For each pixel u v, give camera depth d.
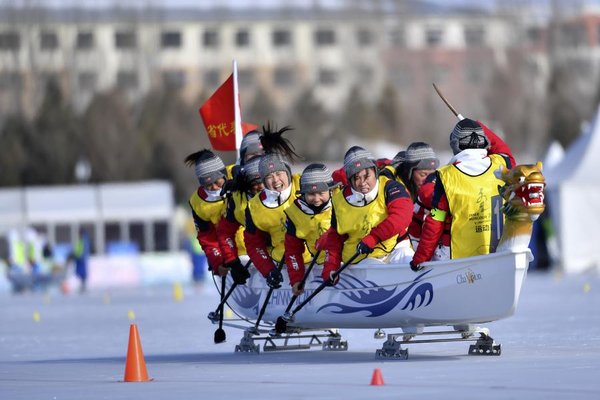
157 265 105.75
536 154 164.25
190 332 37.84
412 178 27.09
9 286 100.31
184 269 106.31
